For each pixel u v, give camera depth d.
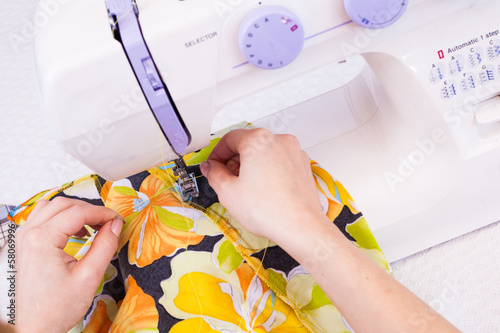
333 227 0.49
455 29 0.67
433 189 0.85
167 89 0.54
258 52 0.54
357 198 0.86
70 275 0.52
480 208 0.91
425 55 0.68
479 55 0.69
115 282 0.68
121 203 0.70
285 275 0.60
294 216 0.48
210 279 0.58
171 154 0.63
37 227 0.54
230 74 0.57
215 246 0.61
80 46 0.51
